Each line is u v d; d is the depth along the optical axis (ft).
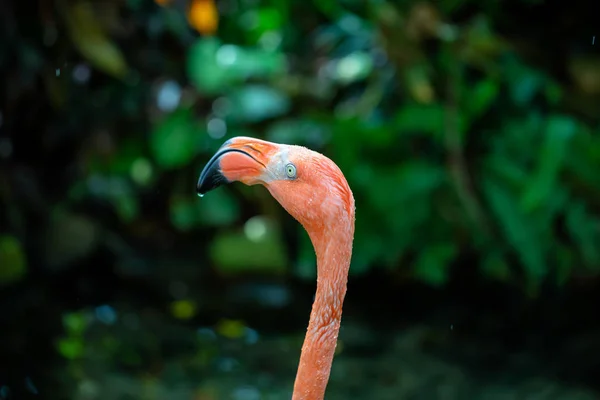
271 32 19.57
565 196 15.47
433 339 13.57
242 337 13.39
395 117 16.44
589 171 15.51
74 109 17.06
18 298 14.37
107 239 16.60
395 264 15.79
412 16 16.39
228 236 16.57
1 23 14.99
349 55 18.67
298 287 15.93
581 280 15.56
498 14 17.65
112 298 14.87
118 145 17.87
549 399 11.30
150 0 17.44
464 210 15.70
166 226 17.72
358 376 11.95
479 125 16.80
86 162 17.38
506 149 16.03
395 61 16.56
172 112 17.87
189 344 13.01
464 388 11.62
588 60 17.04
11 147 16.46
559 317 14.62
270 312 14.62
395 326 14.17
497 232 15.80
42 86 16.34
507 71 16.61
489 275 15.84
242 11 19.58
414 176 15.72
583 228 15.43
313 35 19.45
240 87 18.22
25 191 16.19
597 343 13.50
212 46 17.93
